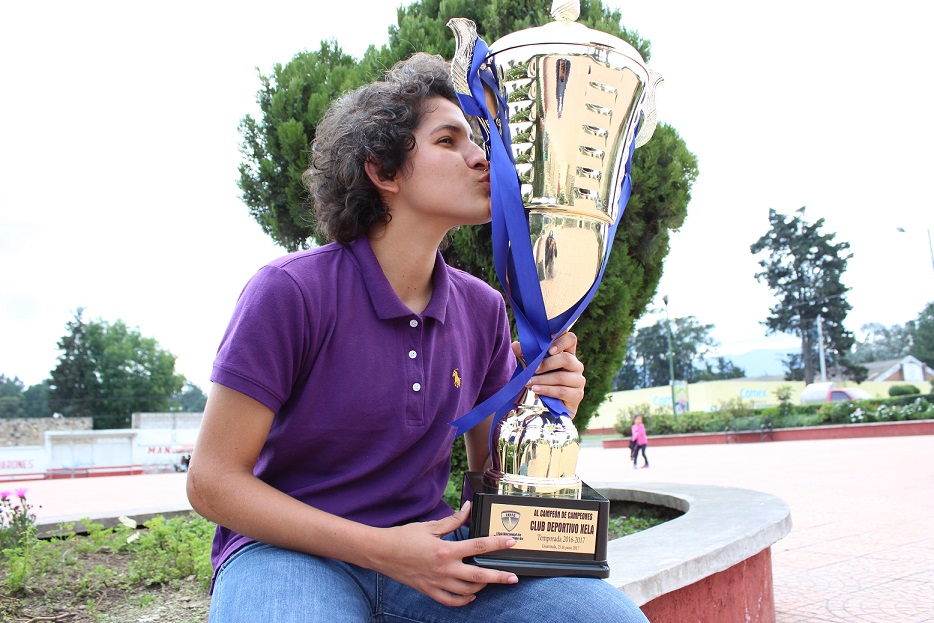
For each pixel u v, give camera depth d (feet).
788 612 10.76
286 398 3.94
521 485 3.90
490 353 5.01
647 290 13.26
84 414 191.83
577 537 3.78
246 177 13.78
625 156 4.35
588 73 4.00
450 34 12.53
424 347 4.31
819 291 178.09
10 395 232.73
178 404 205.67
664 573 6.12
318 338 4.00
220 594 3.63
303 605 3.39
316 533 3.60
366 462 4.14
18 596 9.68
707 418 98.78
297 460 4.14
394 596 4.06
